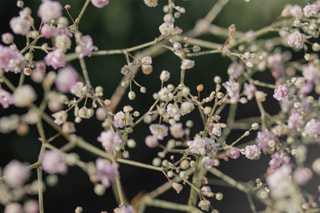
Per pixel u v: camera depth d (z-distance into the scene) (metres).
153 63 0.42
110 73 0.39
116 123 0.22
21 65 0.21
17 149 0.37
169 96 0.21
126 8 0.39
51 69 0.29
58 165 0.19
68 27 0.22
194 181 0.22
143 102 0.42
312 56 0.25
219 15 0.44
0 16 0.35
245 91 0.24
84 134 0.39
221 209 0.42
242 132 0.43
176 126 0.21
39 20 0.35
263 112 0.24
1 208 0.30
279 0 0.41
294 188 0.19
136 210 0.26
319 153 0.40
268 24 0.43
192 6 0.43
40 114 0.19
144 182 0.44
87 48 0.21
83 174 0.41
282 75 0.28
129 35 0.40
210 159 0.22
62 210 0.40
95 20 0.38
